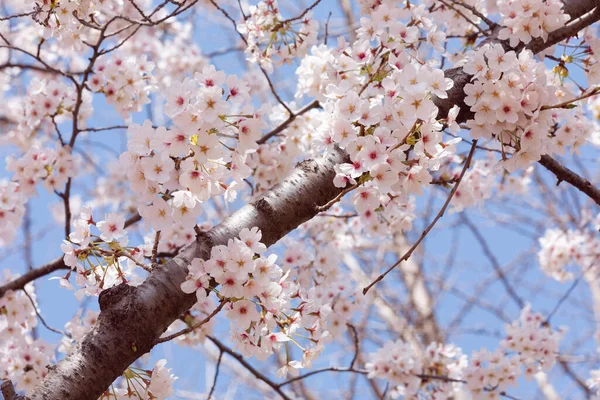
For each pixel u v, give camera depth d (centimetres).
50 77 521
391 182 212
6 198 366
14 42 525
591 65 274
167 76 538
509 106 221
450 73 254
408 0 298
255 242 206
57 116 414
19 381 336
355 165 216
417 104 212
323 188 235
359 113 218
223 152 205
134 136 202
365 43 273
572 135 295
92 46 320
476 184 383
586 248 518
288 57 350
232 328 218
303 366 228
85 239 222
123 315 204
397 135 216
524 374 379
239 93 214
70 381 194
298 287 227
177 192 201
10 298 355
